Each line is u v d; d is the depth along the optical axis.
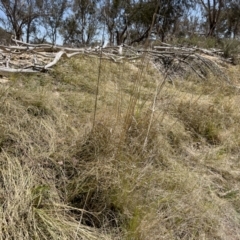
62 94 2.25
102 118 1.62
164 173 1.50
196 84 3.54
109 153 1.43
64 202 1.22
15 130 1.52
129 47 4.59
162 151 1.70
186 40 6.00
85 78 2.79
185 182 1.48
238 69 4.77
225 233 1.27
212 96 2.93
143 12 7.93
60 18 13.34
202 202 1.37
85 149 1.48
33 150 1.42
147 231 1.11
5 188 1.15
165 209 1.27
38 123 1.66
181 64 4.33
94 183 1.26
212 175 1.71
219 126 2.35
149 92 2.45
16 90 1.95
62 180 1.32
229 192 1.57
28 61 3.17
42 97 1.93
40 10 13.49
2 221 1.00
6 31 13.75
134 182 1.30
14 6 13.05
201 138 2.16
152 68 3.52
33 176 1.25
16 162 1.30
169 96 2.48
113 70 3.07
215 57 5.50
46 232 1.02
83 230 1.08
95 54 3.89
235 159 1.96
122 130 1.49
